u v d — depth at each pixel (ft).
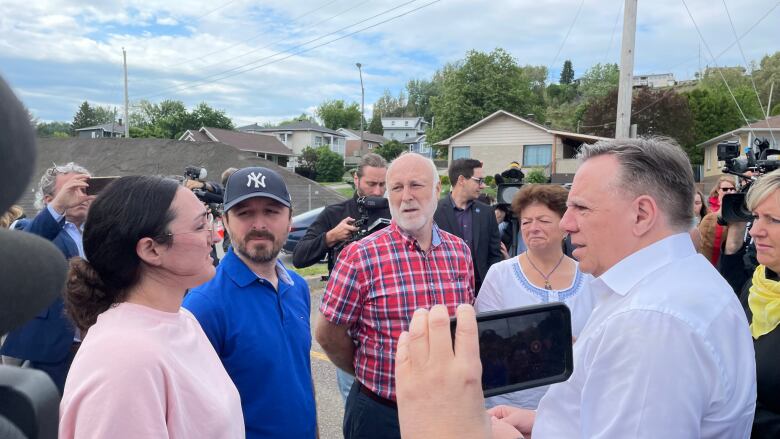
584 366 4.57
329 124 311.27
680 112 113.50
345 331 8.21
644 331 4.03
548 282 8.75
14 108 1.00
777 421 6.04
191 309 6.42
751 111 137.28
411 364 2.69
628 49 37.76
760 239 7.00
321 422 13.20
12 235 1.35
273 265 7.27
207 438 4.66
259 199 6.79
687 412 3.85
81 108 257.14
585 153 5.08
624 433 3.96
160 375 4.31
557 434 4.77
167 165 87.45
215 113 202.08
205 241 5.04
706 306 4.14
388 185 8.27
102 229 4.66
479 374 2.65
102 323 4.58
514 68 144.56
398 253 8.00
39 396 1.76
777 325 6.35
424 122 310.86
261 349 6.60
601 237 4.74
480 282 13.88
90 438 3.93
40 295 1.32
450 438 2.50
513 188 15.24
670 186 4.53
